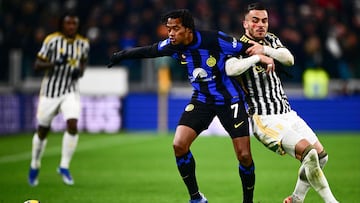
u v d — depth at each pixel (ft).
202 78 79.20
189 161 79.41
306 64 230.68
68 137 111.75
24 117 216.74
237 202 92.94
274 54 76.18
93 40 232.32
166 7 243.81
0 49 227.61
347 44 236.43
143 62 226.58
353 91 229.25
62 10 257.96
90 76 215.31
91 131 224.53
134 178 118.62
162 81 218.59
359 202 91.66
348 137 203.72
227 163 141.69
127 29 237.45
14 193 101.40
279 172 126.41
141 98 224.74
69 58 113.29
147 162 143.64
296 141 74.69
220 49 77.61
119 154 159.63
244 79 78.84
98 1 264.11
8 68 222.89
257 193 101.09
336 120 222.89
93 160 147.74
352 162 141.69
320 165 79.77
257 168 132.87
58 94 112.78
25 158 152.46
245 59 75.97
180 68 227.81
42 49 112.88
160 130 222.69
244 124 78.43
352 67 233.96
